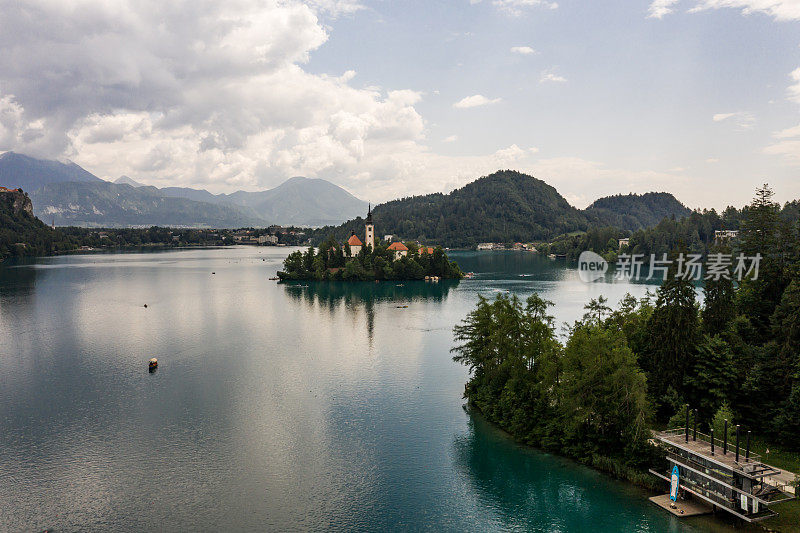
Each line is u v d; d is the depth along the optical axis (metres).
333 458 74.50
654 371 83.31
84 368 118.12
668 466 65.19
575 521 58.16
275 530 57.38
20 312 191.88
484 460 73.62
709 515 58.34
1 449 76.88
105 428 84.56
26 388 104.06
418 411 92.31
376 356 129.38
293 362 123.81
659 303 84.94
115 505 62.19
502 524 58.16
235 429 84.31
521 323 86.94
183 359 126.31
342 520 59.38
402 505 62.41
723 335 83.69
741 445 71.81
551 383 78.88
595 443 72.38
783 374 75.31
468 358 97.50
